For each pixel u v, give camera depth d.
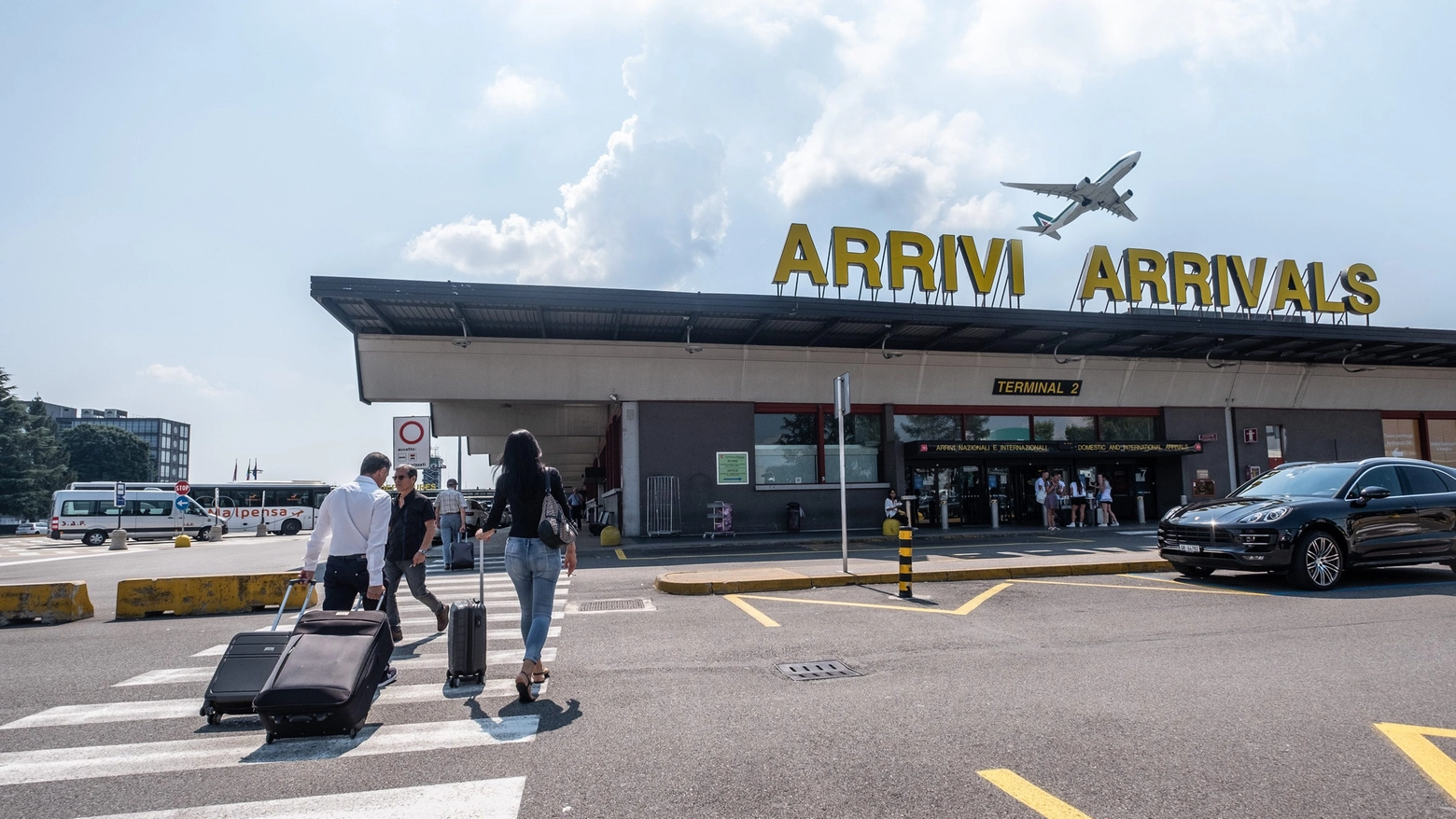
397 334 20.23
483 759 4.09
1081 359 24.16
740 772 3.85
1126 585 10.23
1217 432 25.70
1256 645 6.52
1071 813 3.33
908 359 23.00
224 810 3.49
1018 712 4.76
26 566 19.23
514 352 20.73
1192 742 4.19
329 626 4.84
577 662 6.30
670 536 21.33
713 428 22.02
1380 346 23.47
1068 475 24.98
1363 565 9.71
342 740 4.44
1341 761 3.90
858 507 22.83
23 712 5.17
